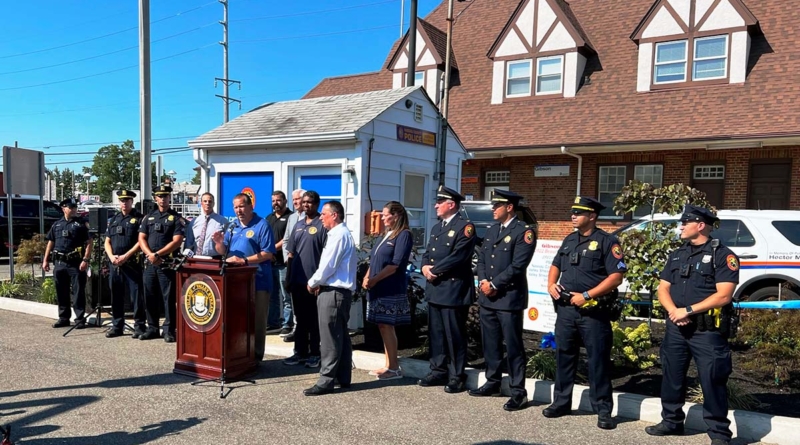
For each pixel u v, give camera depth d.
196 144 8.48
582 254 4.63
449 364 5.61
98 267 8.16
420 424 4.55
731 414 4.39
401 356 6.32
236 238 6.05
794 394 5.15
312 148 7.66
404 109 8.04
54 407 4.81
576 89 16.03
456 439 4.26
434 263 5.33
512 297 5.00
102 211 8.91
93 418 4.57
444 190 5.42
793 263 7.87
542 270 6.82
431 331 5.56
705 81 14.31
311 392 5.21
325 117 7.94
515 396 4.95
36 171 11.52
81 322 7.96
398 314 5.68
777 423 4.24
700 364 4.15
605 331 4.59
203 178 8.67
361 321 7.50
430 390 5.45
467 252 5.24
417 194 8.38
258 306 6.07
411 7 11.30
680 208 6.59
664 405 4.43
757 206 13.21
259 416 4.67
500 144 15.56
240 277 5.64
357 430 4.40
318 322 5.66
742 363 6.01
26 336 7.39
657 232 6.98
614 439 4.32
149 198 9.98
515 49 16.91
